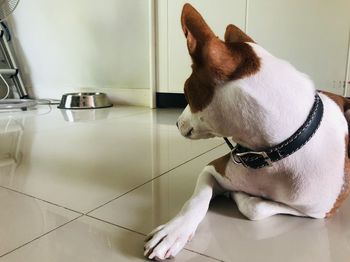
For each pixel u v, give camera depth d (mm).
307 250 539
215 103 540
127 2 2025
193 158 1041
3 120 1682
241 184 631
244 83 521
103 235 587
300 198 571
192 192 774
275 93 525
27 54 2602
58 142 1239
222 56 523
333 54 1501
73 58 2365
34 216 660
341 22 1456
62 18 2334
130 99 2170
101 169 942
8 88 2340
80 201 729
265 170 567
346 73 1492
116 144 1209
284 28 1583
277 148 541
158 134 1357
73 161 1016
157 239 524
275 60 561
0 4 2070
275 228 605
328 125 557
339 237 576
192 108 580
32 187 810
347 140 581
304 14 1524
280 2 1565
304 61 1571
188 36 521
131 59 2109
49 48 2467
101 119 1693
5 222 636
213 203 708
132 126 1512
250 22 1658
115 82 2221
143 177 877
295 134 533
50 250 542
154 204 712
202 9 1762
